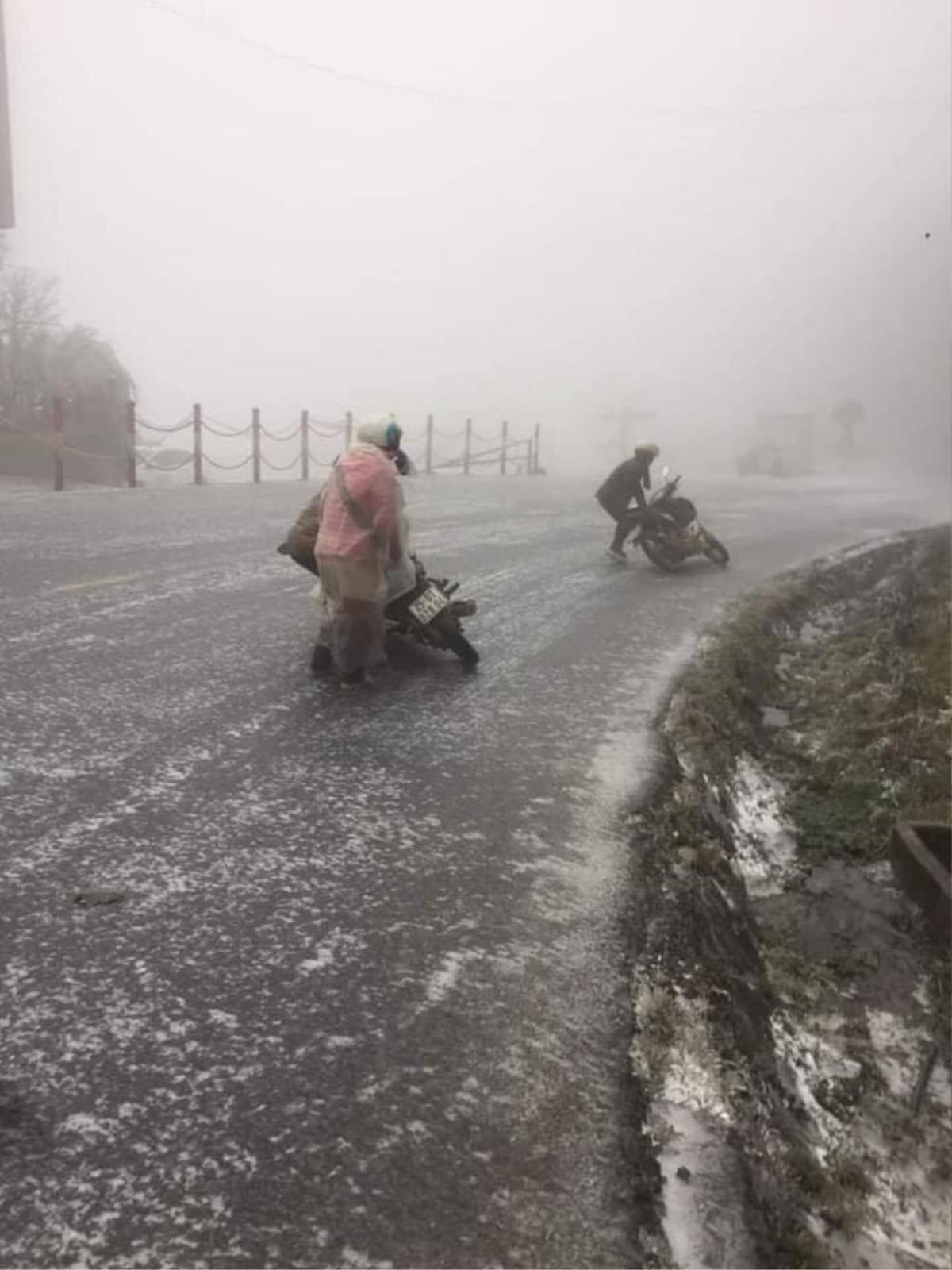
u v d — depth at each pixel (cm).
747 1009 382
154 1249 228
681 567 1275
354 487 631
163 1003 312
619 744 589
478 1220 245
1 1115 262
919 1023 420
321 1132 266
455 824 461
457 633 722
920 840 534
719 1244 255
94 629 735
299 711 600
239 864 404
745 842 549
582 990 343
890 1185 326
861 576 1391
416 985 334
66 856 398
